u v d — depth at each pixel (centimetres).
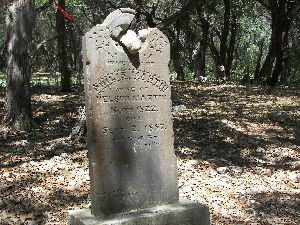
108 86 575
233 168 933
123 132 586
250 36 5034
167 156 615
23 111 1312
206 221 609
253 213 711
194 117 1534
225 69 3591
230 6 3534
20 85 1312
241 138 1234
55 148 1084
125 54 581
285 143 1198
